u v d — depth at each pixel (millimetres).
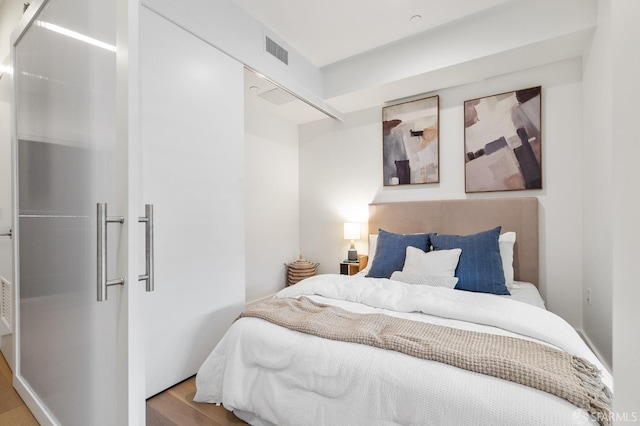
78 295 1112
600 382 1039
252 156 3441
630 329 477
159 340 1827
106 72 937
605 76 1910
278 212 3795
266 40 2617
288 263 3924
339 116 3723
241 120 2389
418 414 1067
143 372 868
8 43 1973
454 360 1128
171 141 1896
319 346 1359
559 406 917
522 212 2695
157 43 1827
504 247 2527
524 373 1015
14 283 1690
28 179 1537
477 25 2512
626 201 494
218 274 2197
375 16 2488
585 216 2422
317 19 2527
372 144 3572
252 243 3428
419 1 2312
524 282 2639
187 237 1990
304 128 4074
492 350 1202
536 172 2666
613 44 530
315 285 2180
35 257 1467
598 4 2037
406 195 3348
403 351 1229
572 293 2545
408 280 2377
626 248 491
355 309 1820
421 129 3219
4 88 2012
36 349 1486
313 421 1286
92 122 1016
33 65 1484
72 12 1141
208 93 2133
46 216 1355
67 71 1182
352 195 3711
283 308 1773
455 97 3059
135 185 841
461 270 2348
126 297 836
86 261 1055
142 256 1734
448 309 1658
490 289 2230
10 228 1797
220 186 2219
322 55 3088
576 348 1259
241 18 2381
